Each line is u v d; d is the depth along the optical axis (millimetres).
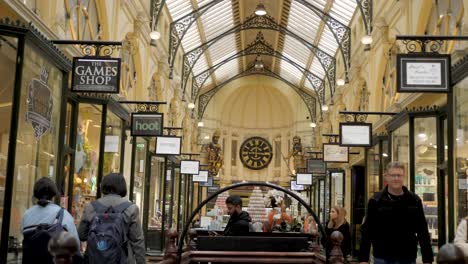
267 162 37562
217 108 35969
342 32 21453
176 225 21938
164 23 20141
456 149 8188
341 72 23328
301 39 25453
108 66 8195
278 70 34375
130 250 4820
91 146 10000
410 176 9922
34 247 4586
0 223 6238
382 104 15789
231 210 6660
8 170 6199
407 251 4625
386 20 14789
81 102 9695
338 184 21297
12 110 6258
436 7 11023
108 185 4898
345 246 8016
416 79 7910
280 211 11344
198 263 5066
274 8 24547
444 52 10281
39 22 7938
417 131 9945
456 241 5184
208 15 23281
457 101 8141
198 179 26609
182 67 25453
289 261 4855
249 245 5258
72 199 9250
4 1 6840
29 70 6625
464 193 7977
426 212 9719
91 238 4562
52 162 7762
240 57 31922
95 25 12188
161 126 12625
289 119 37125
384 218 4633
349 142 13188
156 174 17516
